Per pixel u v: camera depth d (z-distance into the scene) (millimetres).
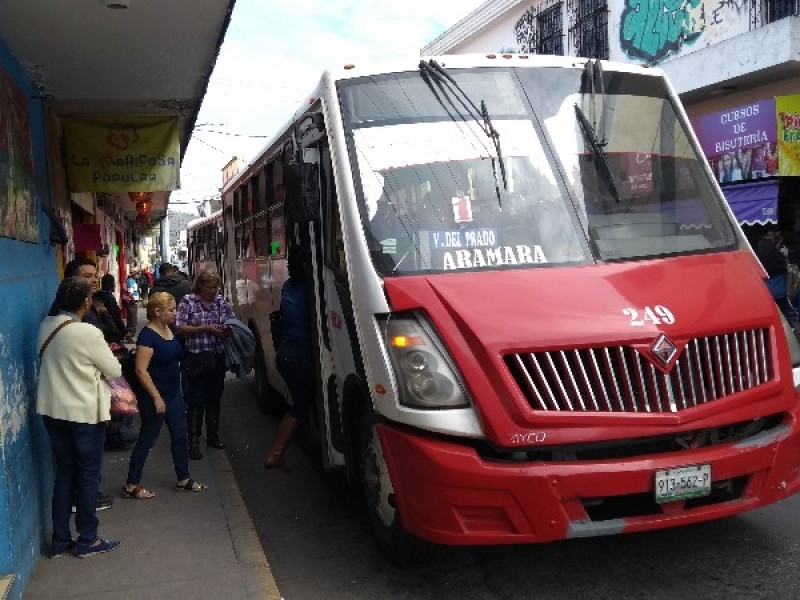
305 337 6051
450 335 3965
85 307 4984
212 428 7738
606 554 4699
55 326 4824
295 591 4484
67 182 8719
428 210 4602
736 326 4102
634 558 4617
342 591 4453
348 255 4625
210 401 7676
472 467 3803
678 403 3908
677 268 4449
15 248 5016
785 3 11602
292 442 8172
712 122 12156
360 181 4723
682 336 3945
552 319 3953
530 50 17391
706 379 4012
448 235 4508
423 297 4137
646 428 3822
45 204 6758
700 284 4316
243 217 10281
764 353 4199
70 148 8672
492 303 4059
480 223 4570
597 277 4281
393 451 4152
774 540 4742
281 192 7238
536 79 5148
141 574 4602
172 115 8836
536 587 4340
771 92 12234
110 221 18734
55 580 4543
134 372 6051
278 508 6023
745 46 11617
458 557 4812
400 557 4590
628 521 3842
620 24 14680
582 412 3801
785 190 11633
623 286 4211
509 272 4324
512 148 4836
